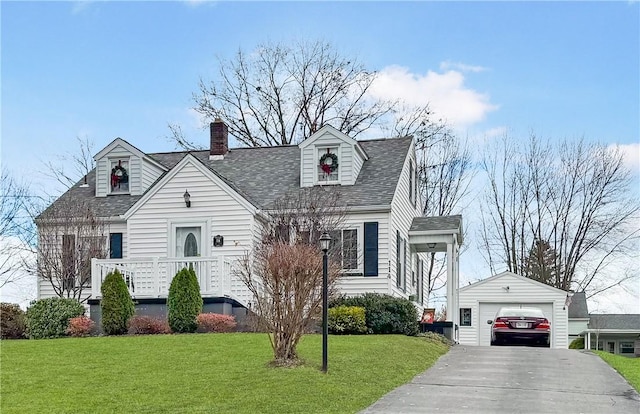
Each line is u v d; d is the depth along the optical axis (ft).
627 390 48.57
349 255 83.92
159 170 99.76
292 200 85.10
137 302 78.74
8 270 111.86
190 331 72.18
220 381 44.42
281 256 48.83
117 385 43.68
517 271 157.07
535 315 90.58
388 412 39.96
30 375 46.83
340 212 83.25
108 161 96.68
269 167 97.40
